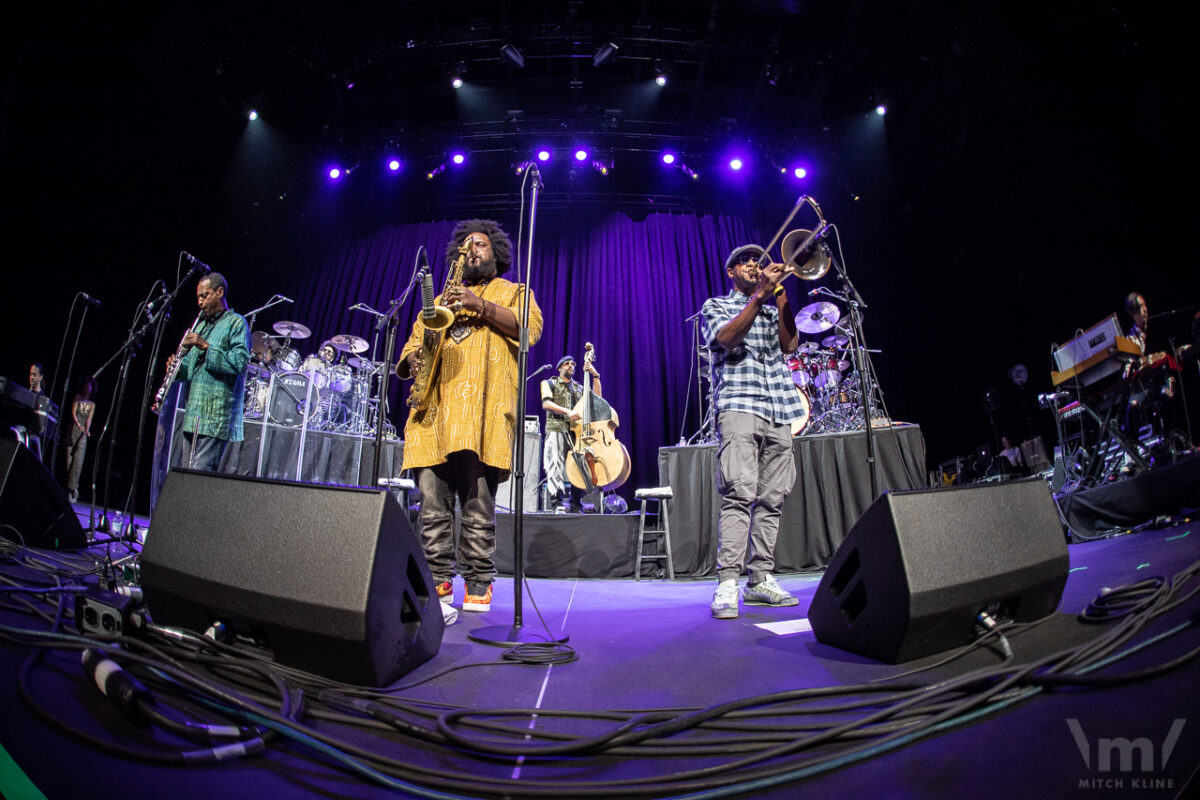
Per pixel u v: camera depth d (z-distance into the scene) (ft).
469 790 3.38
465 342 8.91
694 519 16.08
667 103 35.94
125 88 29.01
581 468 19.40
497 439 8.75
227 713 3.96
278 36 30.96
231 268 36.27
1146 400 16.66
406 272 36.52
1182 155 21.22
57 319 28.63
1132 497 12.98
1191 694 3.44
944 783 3.16
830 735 3.73
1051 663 4.23
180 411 14.26
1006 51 27.81
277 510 5.08
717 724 4.21
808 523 15.89
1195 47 20.31
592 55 32.14
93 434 30.53
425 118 36.96
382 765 3.55
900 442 16.17
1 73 24.72
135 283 31.81
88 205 29.12
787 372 10.21
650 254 36.50
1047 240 27.71
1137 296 18.61
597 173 37.14
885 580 5.41
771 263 9.39
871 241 37.04
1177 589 5.45
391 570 5.16
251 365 22.35
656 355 34.35
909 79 32.07
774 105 34.76
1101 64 23.86
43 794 2.93
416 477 9.09
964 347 33.65
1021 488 6.12
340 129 35.73
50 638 4.57
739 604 9.65
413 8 30.27
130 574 8.91
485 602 9.13
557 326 35.29
